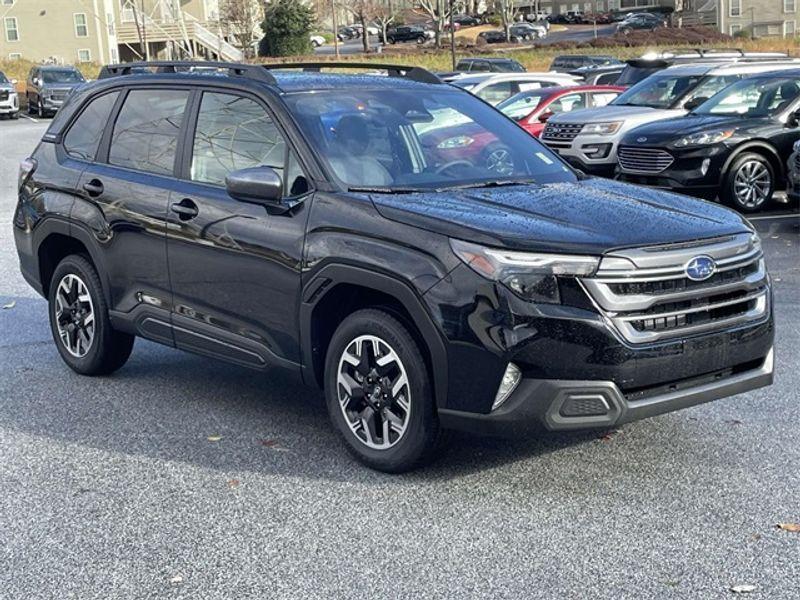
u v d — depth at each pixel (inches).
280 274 211.2
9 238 496.7
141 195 243.9
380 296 202.2
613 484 194.7
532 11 4018.2
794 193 474.6
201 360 291.0
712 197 552.7
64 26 2393.0
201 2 2728.8
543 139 667.4
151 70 266.4
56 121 283.1
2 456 216.4
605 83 959.6
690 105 633.0
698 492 190.2
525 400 179.0
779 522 176.7
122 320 255.3
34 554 170.9
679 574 159.2
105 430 231.6
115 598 155.9
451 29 1749.5
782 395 245.4
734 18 2974.9
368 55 2480.3
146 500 192.1
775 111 542.3
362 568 163.3
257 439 223.9
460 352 182.2
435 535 174.4
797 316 322.0
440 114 237.9
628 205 202.2
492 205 198.7
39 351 301.6
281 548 171.2
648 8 3567.9
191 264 231.5
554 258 178.1
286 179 216.4
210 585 159.2
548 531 175.0
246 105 229.8
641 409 182.4
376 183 212.4
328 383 208.1
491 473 200.8
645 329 181.6
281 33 2539.4
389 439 198.7
